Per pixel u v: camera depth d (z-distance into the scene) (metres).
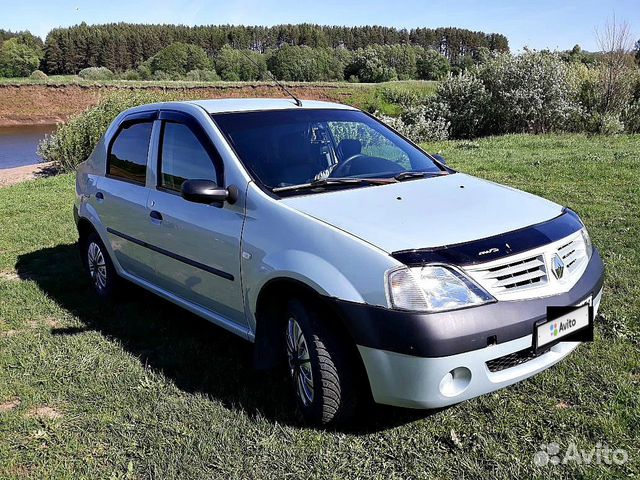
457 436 3.04
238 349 4.24
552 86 17.94
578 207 7.24
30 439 3.22
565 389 3.38
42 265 6.55
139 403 3.53
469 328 2.73
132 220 4.62
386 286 2.80
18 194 11.20
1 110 48.38
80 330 4.70
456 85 19.53
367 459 2.92
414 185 3.77
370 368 2.87
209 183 3.61
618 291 4.71
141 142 4.70
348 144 4.25
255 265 3.39
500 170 10.12
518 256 2.95
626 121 18.12
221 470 2.90
